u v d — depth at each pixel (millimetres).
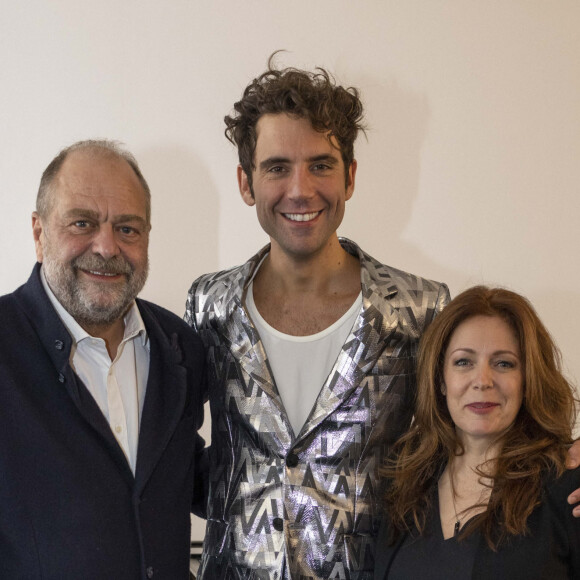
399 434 1906
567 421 1754
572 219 3045
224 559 1898
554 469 1669
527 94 3021
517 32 3008
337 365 1855
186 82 3010
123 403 1877
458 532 1689
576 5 3006
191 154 3031
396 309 1898
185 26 2998
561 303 3059
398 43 3014
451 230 3053
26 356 1738
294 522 1828
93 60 2994
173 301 3061
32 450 1655
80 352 1832
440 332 1797
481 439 1764
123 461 1750
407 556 1735
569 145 3029
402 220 3059
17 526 1628
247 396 1908
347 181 1960
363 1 3004
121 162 1852
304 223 1851
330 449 1848
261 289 2025
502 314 1766
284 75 1924
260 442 1876
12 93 2980
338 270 1986
